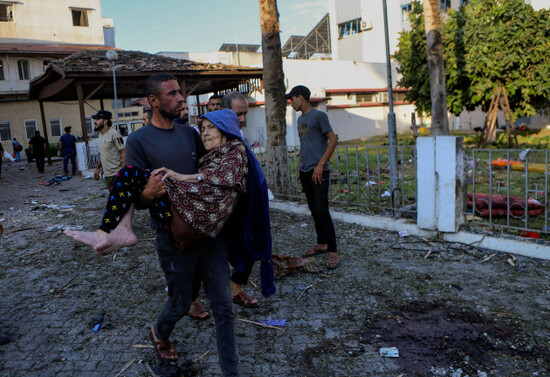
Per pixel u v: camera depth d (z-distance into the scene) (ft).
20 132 100.58
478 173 31.86
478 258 14.92
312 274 14.23
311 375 8.77
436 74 33.83
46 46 105.50
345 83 87.04
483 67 50.26
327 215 14.39
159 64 51.01
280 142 25.02
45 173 56.13
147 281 14.24
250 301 11.89
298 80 78.54
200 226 7.34
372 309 11.54
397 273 13.92
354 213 20.16
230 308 8.14
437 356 9.21
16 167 70.33
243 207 8.70
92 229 21.89
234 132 8.18
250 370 8.99
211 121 8.05
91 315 11.83
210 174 7.53
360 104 89.45
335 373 8.81
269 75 24.53
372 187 28.32
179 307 8.39
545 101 55.21
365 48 121.08
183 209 7.26
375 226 19.11
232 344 8.03
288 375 8.79
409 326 10.53
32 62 101.40
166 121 8.31
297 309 11.76
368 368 8.93
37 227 22.61
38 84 56.03
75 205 29.27
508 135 51.47
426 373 8.67
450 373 8.62
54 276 15.01
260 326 10.87
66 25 112.68
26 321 11.59
